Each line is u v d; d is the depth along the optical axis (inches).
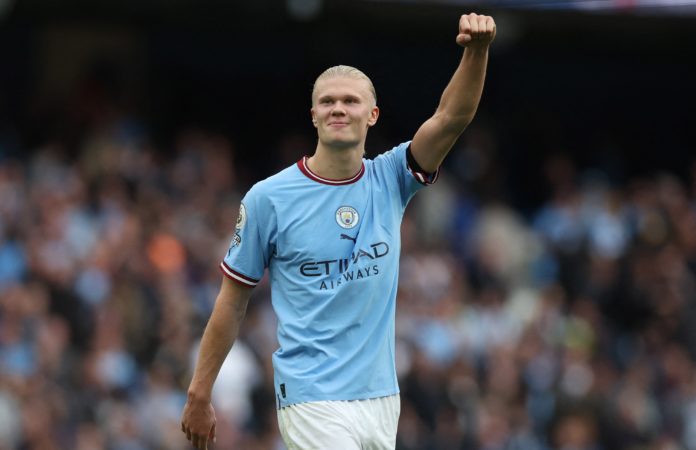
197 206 2148.1
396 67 2549.2
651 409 2161.7
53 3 2322.8
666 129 2925.7
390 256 808.9
